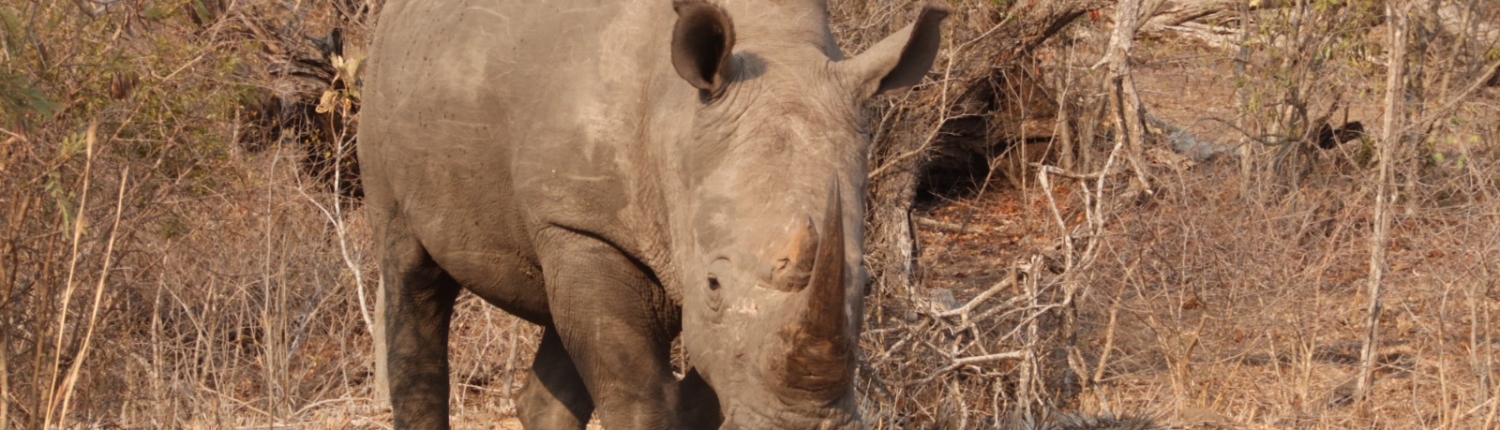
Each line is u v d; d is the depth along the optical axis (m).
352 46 9.90
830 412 3.93
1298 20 10.52
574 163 4.95
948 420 7.28
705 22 4.30
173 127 6.24
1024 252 9.66
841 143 4.29
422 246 5.95
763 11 4.66
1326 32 10.48
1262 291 7.87
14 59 5.30
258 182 7.71
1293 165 9.63
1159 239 7.82
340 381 8.23
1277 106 10.87
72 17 5.88
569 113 4.97
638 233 4.86
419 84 5.60
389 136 5.79
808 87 4.41
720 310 4.12
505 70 5.26
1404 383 8.24
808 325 3.80
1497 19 11.87
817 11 4.79
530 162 5.07
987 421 7.59
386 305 6.20
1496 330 8.23
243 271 7.40
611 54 4.95
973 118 12.91
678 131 4.52
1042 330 8.46
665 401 5.14
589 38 5.04
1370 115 11.09
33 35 5.50
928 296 8.04
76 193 5.72
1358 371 8.15
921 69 4.55
